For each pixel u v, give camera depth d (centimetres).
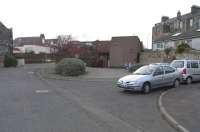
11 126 874
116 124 901
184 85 1992
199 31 3994
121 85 1669
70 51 4481
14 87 1927
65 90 1778
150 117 1005
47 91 1720
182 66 2066
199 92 1559
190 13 4828
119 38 4728
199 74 2131
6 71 3703
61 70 2931
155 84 1700
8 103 1288
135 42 4597
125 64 4156
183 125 841
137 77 1647
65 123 911
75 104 1267
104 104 1273
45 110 1126
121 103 1302
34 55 6762
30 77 2806
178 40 4266
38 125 886
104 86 2009
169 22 5378
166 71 1791
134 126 877
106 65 4806
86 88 1889
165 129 845
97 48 5056
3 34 5528
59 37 6231
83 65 2938
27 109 1147
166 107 1120
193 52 3256
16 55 6538
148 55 4188
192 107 1119
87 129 839
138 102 1330
